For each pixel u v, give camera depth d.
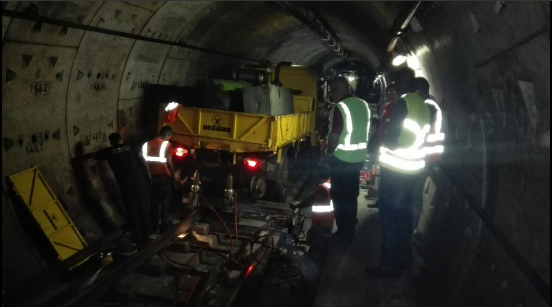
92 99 7.23
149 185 6.75
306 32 15.58
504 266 3.13
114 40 6.98
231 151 8.31
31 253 5.76
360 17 9.80
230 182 7.71
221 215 7.73
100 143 7.55
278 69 10.97
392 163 4.13
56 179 6.54
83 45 6.40
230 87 8.77
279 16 11.88
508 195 3.10
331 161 5.00
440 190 5.91
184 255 6.48
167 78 9.59
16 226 5.66
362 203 8.14
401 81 4.21
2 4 4.70
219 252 6.51
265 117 8.05
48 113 6.30
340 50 19.41
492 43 2.91
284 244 6.62
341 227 5.17
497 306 3.02
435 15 4.14
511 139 3.03
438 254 5.03
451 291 4.06
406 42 6.92
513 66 2.66
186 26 8.73
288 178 10.23
